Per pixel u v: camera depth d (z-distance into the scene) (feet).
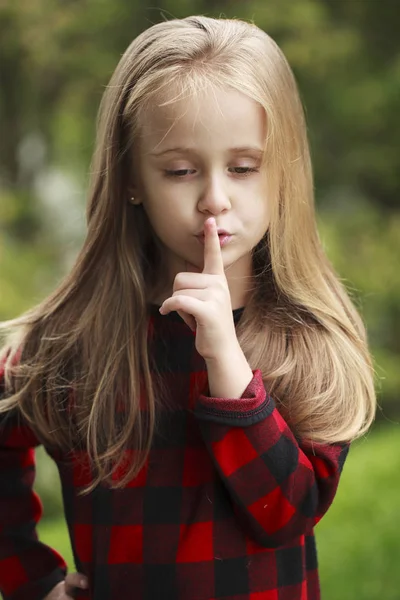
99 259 5.97
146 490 5.52
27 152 32.73
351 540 14.03
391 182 32.22
